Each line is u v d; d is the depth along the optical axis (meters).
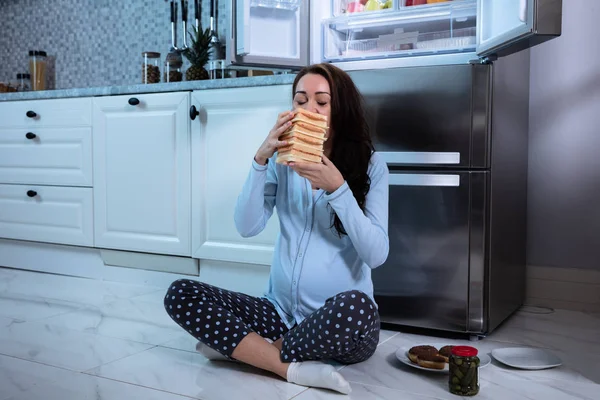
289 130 1.53
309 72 1.66
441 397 1.48
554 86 2.47
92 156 2.80
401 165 2.06
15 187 3.05
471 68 1.95
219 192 2.46
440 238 2.01
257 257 2.38
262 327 1.70
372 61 2.34
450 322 2.01
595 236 2.44
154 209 2.64
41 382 1.55
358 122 1.68
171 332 2.03
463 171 1.98
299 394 1.48
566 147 2.47
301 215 1.70
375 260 1.57
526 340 2.00
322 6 2.51
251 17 2.40
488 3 1.98
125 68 3.49
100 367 1.67
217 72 2.91
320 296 1.66
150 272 2.76
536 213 2.53
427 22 2.39
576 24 2.42
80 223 2.87
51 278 2.93
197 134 2.50
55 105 2.88
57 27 3.71
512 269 2.29
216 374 1.62
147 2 3.39
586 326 2.19
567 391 1.53
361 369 1.68
